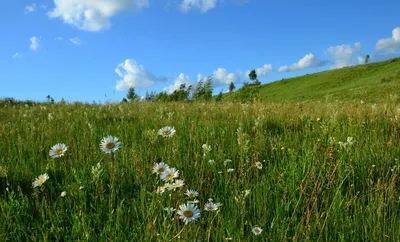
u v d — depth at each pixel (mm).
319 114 8812
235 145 5445
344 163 4473
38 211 3566
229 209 3502
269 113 9148
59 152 3783
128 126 7609
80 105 15164
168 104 14578
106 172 4328
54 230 3189
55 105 15344
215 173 4395
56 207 3609
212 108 11547
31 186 4090
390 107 8578
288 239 3000
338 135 6156
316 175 4223
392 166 4586
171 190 3293
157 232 2861
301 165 4539
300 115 8219
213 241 2941
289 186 3957
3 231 3055
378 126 6555
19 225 3193
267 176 4316
